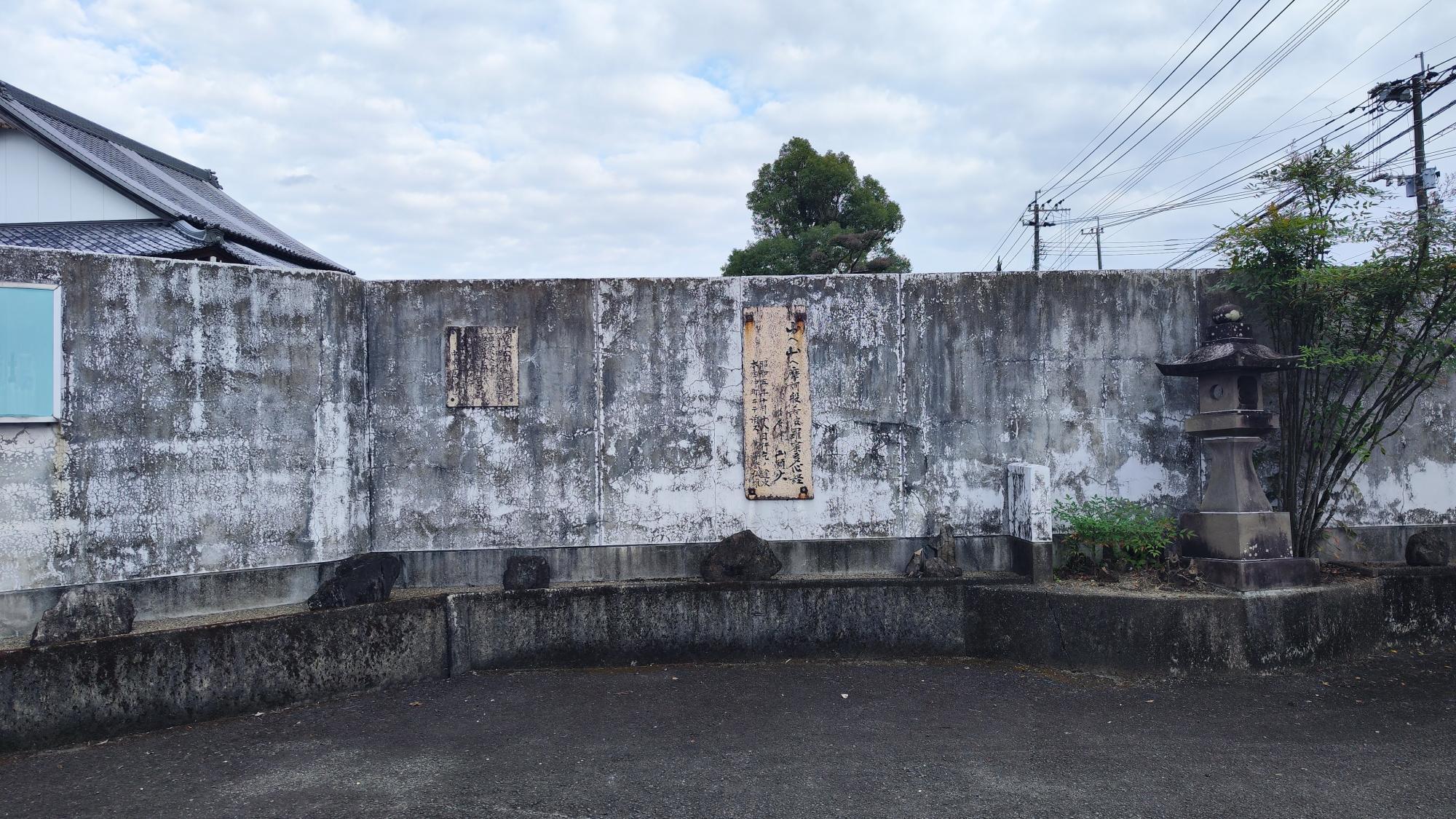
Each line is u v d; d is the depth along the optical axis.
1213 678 6.34
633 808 4.39
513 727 5.64
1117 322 7.74
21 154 14.55
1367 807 4.28
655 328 7.57
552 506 7.46
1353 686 6.16
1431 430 7.85
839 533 7.58
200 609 6.50
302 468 6.93
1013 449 7.67
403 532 7.41
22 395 5.97
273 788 4.73
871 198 24.33
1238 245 7.33
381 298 7.47
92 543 6.18
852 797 4.48
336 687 6.34
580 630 7.02
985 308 7.70
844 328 7.65
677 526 7.52
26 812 4.48
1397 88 14.02
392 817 4.33
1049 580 7.09
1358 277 6.75
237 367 6.71
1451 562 7.75
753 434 7.58
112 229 14.02
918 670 6.77
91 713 5.56
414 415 7.45
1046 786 4.58
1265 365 6.82
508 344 7.48
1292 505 7.47
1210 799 4.41
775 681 6.54
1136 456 7.70
